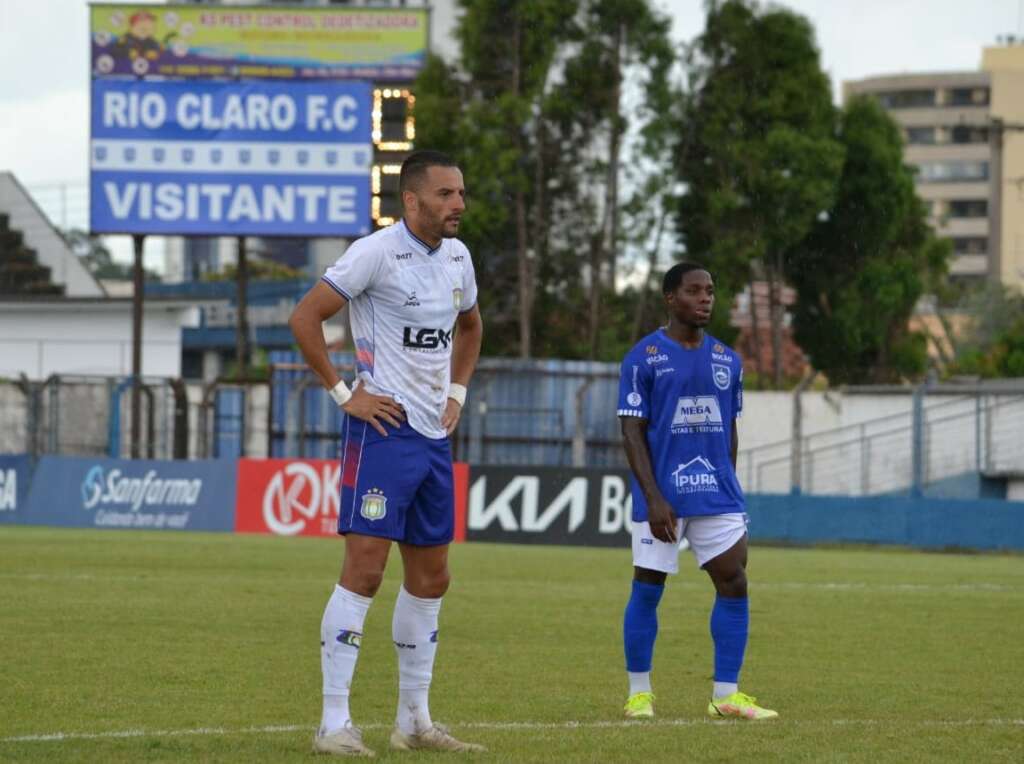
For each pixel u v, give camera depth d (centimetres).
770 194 7819
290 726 1406
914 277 8438
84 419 6444
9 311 9519
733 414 1559
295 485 5406
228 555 4003
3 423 6794
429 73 7494
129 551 4081
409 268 1289
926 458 6425
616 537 5050
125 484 5662
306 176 6575
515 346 7894
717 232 7919
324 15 6656
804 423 6906
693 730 1410
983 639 2322
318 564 3716
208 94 6581
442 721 1470
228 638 2152
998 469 6378
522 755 1252
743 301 11044
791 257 8431
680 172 8006
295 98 6594
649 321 7962
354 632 1277
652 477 1523
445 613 2606
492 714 1520
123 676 1734
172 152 6581
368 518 1280
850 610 2777
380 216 6694
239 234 6581
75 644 2041
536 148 7669
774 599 2995
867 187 8362
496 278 7794
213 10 6625
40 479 5797
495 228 7475
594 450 6612
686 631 2380
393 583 3203
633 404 1534
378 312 1291
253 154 6581
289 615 2478
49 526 5688
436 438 1307
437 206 1287
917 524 5250
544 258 7869
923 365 8662
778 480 6944
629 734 1379
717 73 7994
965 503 5200
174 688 1648
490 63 7600
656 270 7925
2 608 2506
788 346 11150
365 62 6669
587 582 3359
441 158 1301
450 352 1320
